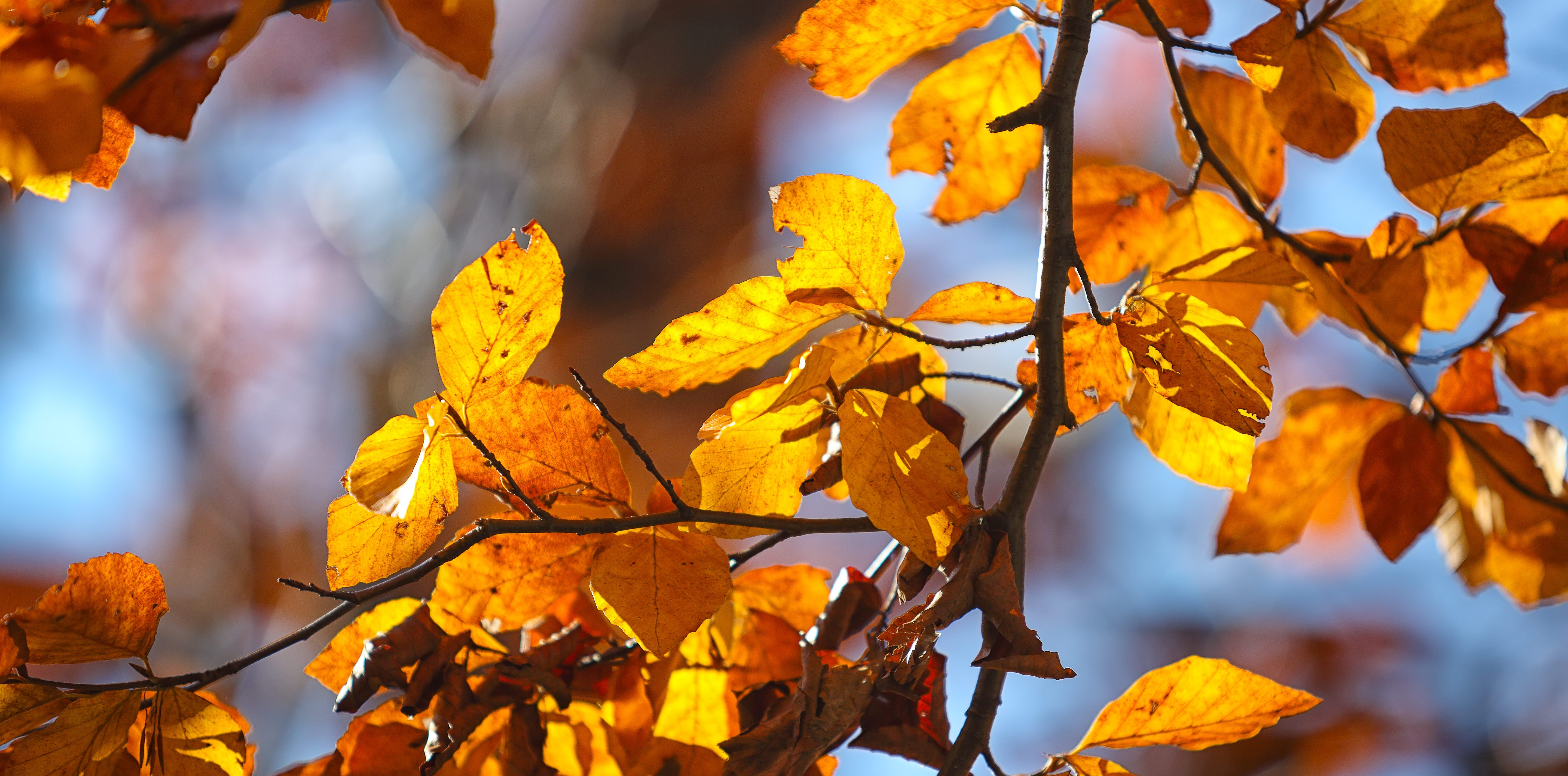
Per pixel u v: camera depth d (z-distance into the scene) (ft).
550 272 5.45
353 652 5.63
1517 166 5.60
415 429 5.48
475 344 5.47
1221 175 5.81
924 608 5.40
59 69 5.24
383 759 5.62
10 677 5.45
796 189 5.49
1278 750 16.51
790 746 5.44
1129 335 5.52
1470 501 5.98
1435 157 5.62
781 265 5.52
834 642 5.65
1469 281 5.80
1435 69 5.68
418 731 5.64
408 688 5.55
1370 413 5.92
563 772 5.67
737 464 5.54
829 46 5.72
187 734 5.50
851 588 5.67
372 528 5.44
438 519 5.45
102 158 5.45
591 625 5.72
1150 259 5.94
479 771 5.63
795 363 5.46
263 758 15.87
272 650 5.51
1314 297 5.76
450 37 5.23
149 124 5.31
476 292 5.44
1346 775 15.92
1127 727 5.58
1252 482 5.96
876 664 5.46
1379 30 5.67
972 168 5.94
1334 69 5.70
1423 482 5.90
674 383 5.60
